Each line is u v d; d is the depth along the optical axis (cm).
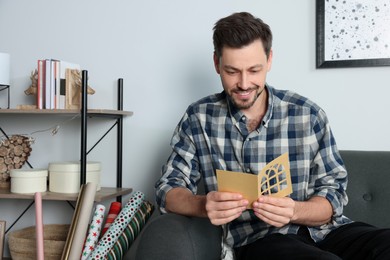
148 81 197
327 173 137
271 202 113
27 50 211
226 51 128
